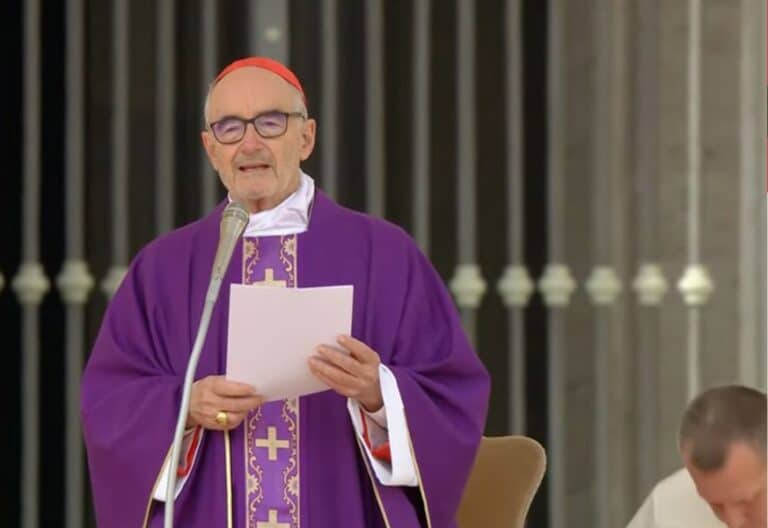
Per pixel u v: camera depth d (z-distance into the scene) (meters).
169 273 11.74
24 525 17.98
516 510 12.66
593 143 18.77
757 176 18.61
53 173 18.50
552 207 18.67
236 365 10.40
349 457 11.22
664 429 18.84
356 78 18.77
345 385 10.55
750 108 18.61
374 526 11.39
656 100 18.72
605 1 18.64
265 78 11.22
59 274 18.48
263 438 11.27
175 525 11.22
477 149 18.83
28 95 18.00
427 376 11.35
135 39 18.47
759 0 18.59
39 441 18.44
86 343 18.39
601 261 18.66
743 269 18.72
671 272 18.95
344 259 11.62
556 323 18.66
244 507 11.23
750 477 9.93
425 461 11.08
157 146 18.34
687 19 18.86
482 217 18.89
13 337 18.38
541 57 18.86
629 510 18.72
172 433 11.04
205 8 18.36
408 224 18.86
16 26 18.34
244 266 11.61
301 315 10.23
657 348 18.80
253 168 11.20
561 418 18.64
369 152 18.52
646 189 18.70
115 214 18.23
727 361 18.84
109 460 11.24
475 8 18.80
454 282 18.59
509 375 18.80
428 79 18.59
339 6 18.72
